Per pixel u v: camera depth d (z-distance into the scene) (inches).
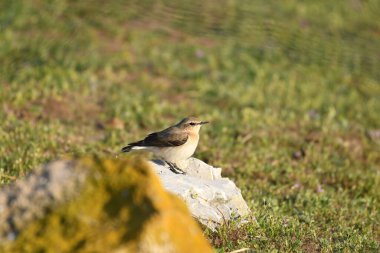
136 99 851.4
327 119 873.5
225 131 751.1
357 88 1096.8
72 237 227.8
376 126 892.0
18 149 581.6
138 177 239.9
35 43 1015.6
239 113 850.8
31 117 741.3
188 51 1101.7
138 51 1067.3
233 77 1007.0
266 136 748.6
